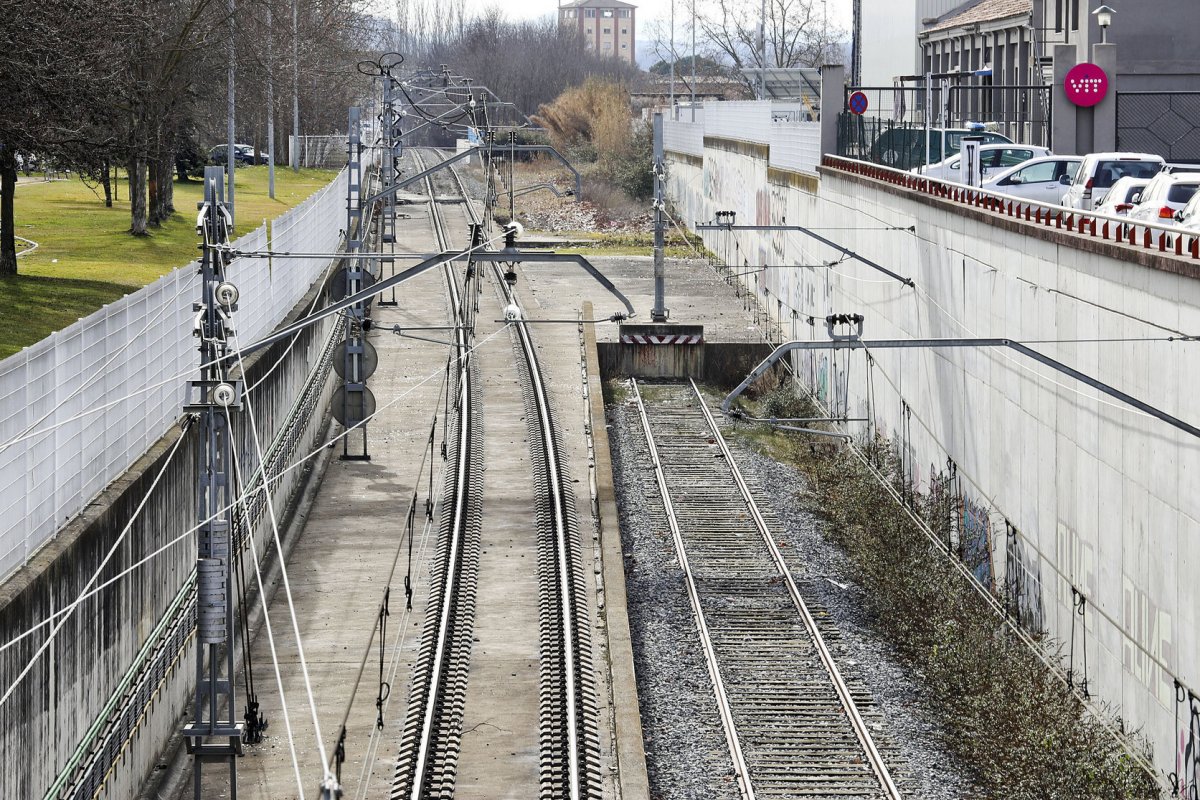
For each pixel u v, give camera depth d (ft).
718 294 272.92
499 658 106.52
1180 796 83.71
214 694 77.82
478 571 126.00
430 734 90.89
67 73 150.20
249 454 122.01
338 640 109.29
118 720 80.23
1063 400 103.91
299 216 192.34
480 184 473.26
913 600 119.65
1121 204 133.39
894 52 357.20
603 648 109.81
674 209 404.98
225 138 513.04
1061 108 190.29
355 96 544.21
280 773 86.99
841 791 89.45
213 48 256.52
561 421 183.32
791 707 102.58
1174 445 84.74
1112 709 95.14
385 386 197.57
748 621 119.85
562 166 506.07
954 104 297.94
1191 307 82.07
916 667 110.01
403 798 82.58
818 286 203.41
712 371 215.10
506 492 150.41
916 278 147.02
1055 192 162.50
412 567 126.82
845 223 184.75
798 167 225.76
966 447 128.98
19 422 74.02
